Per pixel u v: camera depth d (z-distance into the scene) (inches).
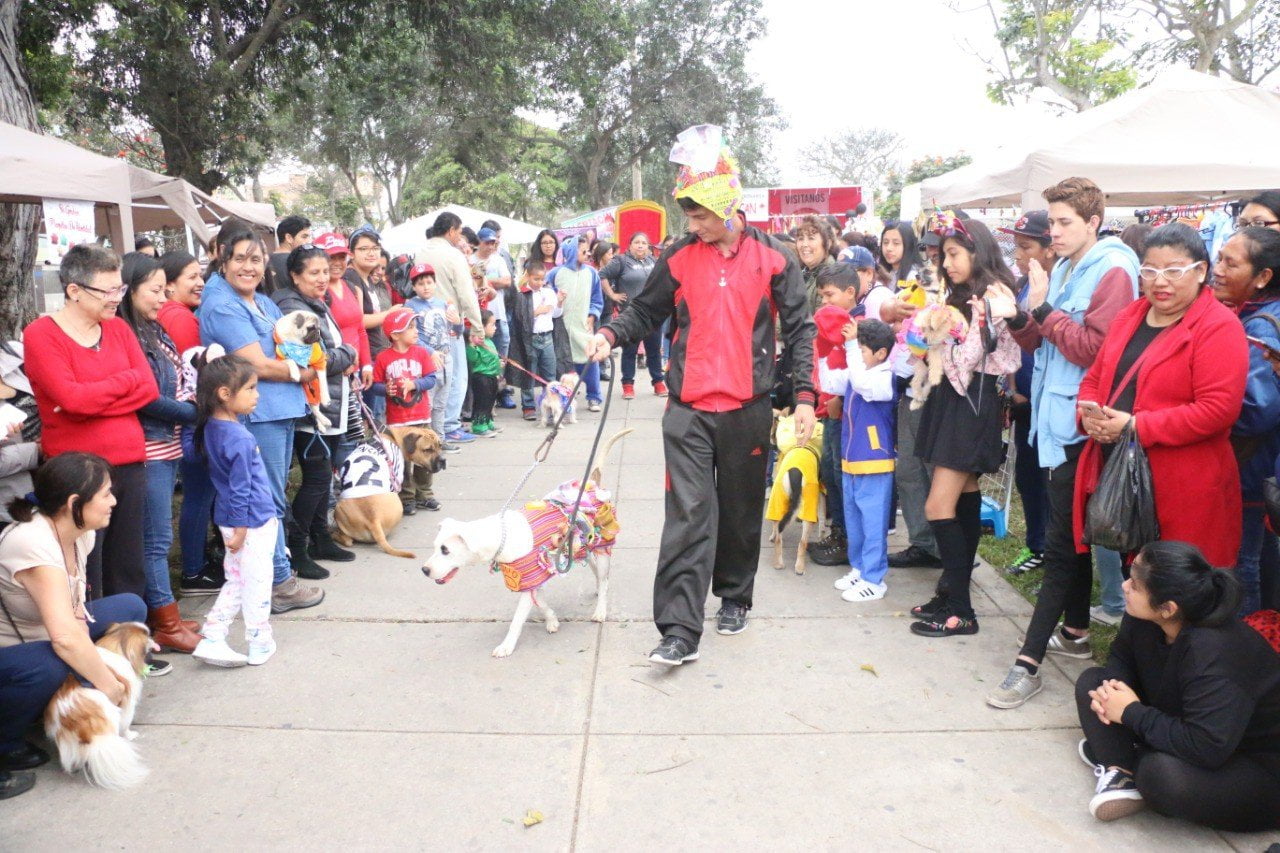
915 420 195.8
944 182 341.4
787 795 118.3
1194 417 119.3
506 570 159.8
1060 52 792.9
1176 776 106.1
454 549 153.4
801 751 128.7
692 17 1230.3
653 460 314.0
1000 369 153.4
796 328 157.6
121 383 144.6
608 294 426.6
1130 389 128.6
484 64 690.8
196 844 109.2
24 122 325.4
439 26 668.1
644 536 231.3
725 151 147.5
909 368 172.7
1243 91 267.6
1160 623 111.3
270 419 176.2
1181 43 755.4
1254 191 270.7
